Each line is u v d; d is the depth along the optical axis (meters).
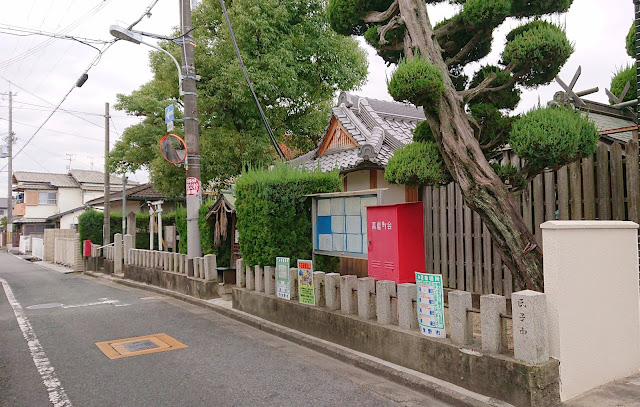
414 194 9.11
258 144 14.52
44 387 4.94
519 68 5.22
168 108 10.94
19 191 41.00
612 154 5.98
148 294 12.10
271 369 5.41
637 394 4.08
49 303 10.88
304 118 16.45
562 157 4.54
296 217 8.32
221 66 14.18
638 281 4.79
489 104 5.61
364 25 6.46
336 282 6.45
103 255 19.03
